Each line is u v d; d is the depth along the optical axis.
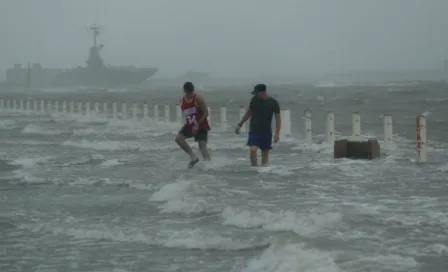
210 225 17.83
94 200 22.81
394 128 60.53
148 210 20.48
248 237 16.08
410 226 16.69
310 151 38.53
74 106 113.75
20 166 33.81
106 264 14.38
